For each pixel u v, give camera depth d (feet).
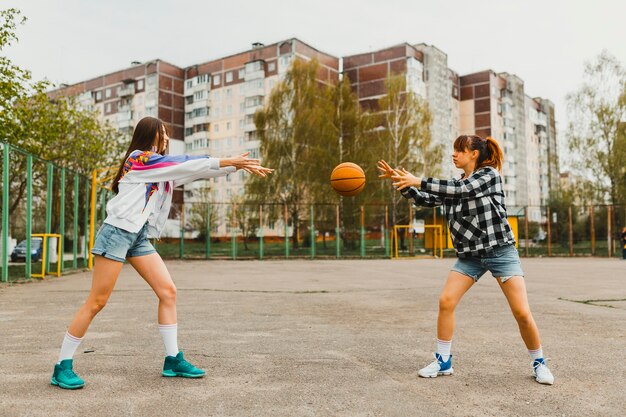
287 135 119.55
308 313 23.95
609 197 119.75
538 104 310.86
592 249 99.14
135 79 243.19
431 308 25.79
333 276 48.29
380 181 113.70
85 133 81.15
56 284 38.55
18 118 62.90
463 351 15.79
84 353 15.16
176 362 12.58
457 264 13.20
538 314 23.56
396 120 119.34
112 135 97.50
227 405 10.52
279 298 29.96
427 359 14.76
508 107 259.60
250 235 97.14
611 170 117.39
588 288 36.01
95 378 12.46
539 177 300.40
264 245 98.07
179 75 243.60
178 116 241.96
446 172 218.59
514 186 261.65
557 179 140.15
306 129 117.60
